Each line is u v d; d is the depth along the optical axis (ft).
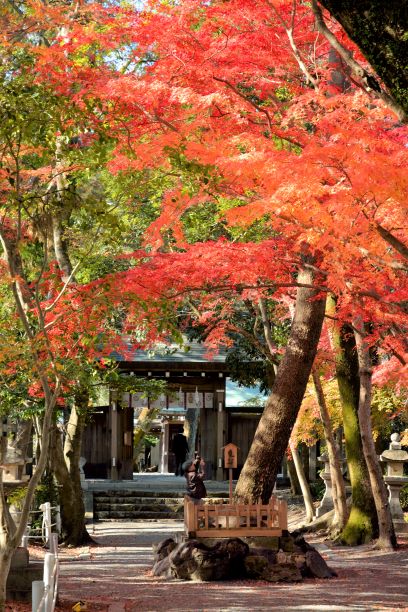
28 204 28.86
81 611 35.22
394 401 70.74
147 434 128.57
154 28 35.47
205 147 31.32
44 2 36.78
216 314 67.15
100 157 29.32
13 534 28.86
